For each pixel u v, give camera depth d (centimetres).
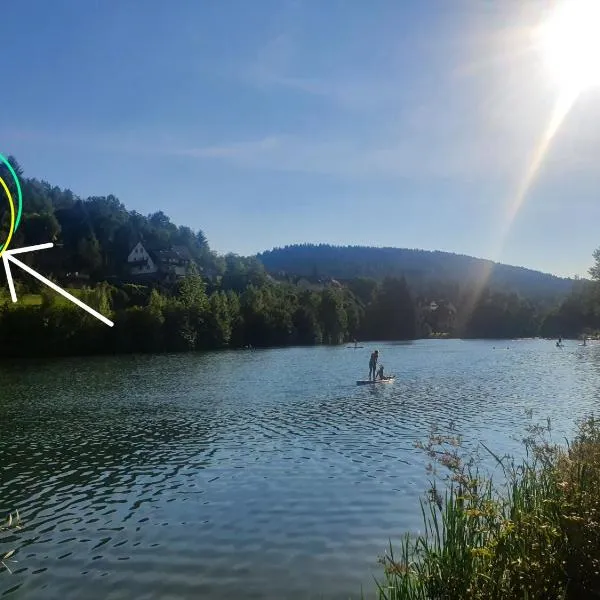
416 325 14725
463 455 1959
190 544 1241
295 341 11300
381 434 2431
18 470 1923
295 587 1027
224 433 2505
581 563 723
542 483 978
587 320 13050
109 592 1024
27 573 1112
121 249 16788
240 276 15738
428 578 736
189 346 9162
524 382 4594
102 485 1728
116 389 4178
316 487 1644
